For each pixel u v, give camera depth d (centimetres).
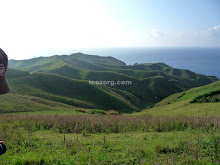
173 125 1169
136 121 1291
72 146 655
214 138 661
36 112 3247
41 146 667
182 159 514
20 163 488
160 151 598
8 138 744
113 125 1134
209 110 2531
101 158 536
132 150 600
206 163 481
